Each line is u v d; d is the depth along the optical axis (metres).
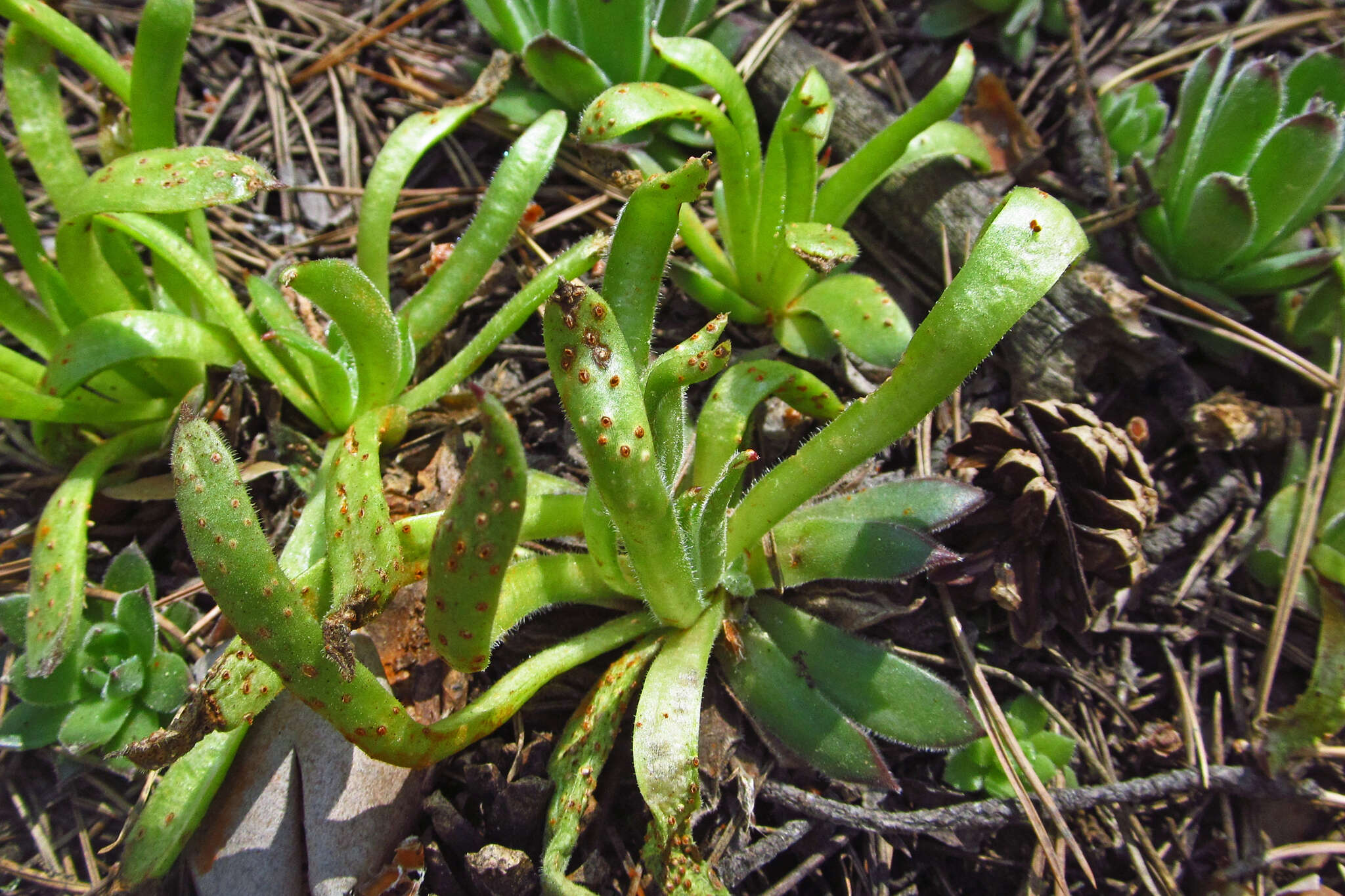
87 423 0.23
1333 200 0.28
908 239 0.27
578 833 0.20
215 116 0.29
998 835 0.22
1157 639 0.24
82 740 0.21
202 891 0.20
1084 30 0.31
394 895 0.20
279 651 0.17
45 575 0.21
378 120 0.30
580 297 0.16
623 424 0.17
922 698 0.21
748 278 0.26
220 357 0.23
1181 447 0.25
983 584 0.23
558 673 0.21
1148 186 0.26
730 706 0.22
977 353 0.18
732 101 0.23
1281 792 0.21
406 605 0.22
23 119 0.23
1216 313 0.25
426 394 0.24
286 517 0.24
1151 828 0.22
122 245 0.24
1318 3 0.30
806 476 0.20
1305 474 0.24
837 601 0.23
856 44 0.31
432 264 0.26
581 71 0.26
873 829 0.21
